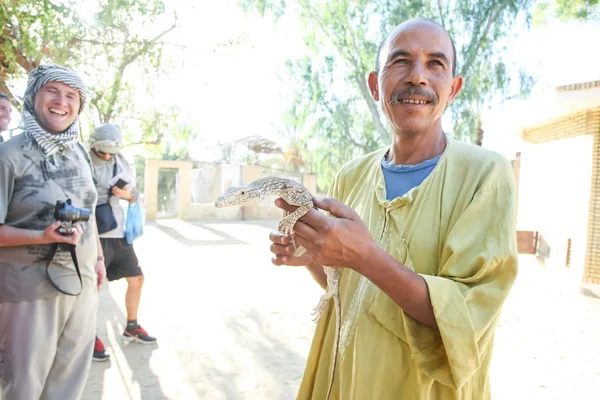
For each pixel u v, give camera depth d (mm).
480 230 1527
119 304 6988
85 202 3137
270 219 24109
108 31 9352
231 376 4625
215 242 14602
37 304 2826
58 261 2902
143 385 4359
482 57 18203
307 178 25453
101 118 10789
